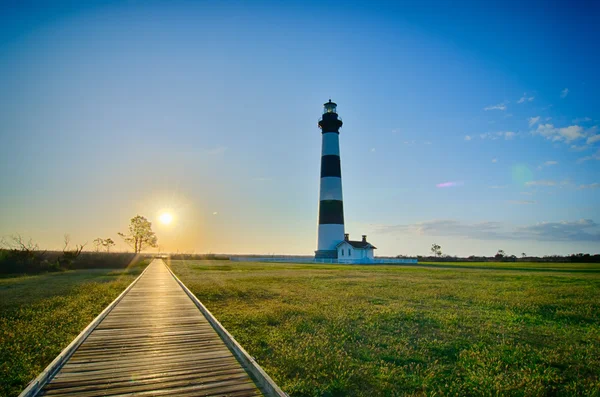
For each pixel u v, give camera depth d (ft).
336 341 34.60
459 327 41.16
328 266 177.78
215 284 80.79
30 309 47.21
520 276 117.19
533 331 39.65
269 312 46.50
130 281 90.02
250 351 30.91
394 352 31.71
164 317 40.63
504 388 24.30
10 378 24.25
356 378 26.02
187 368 23.76
